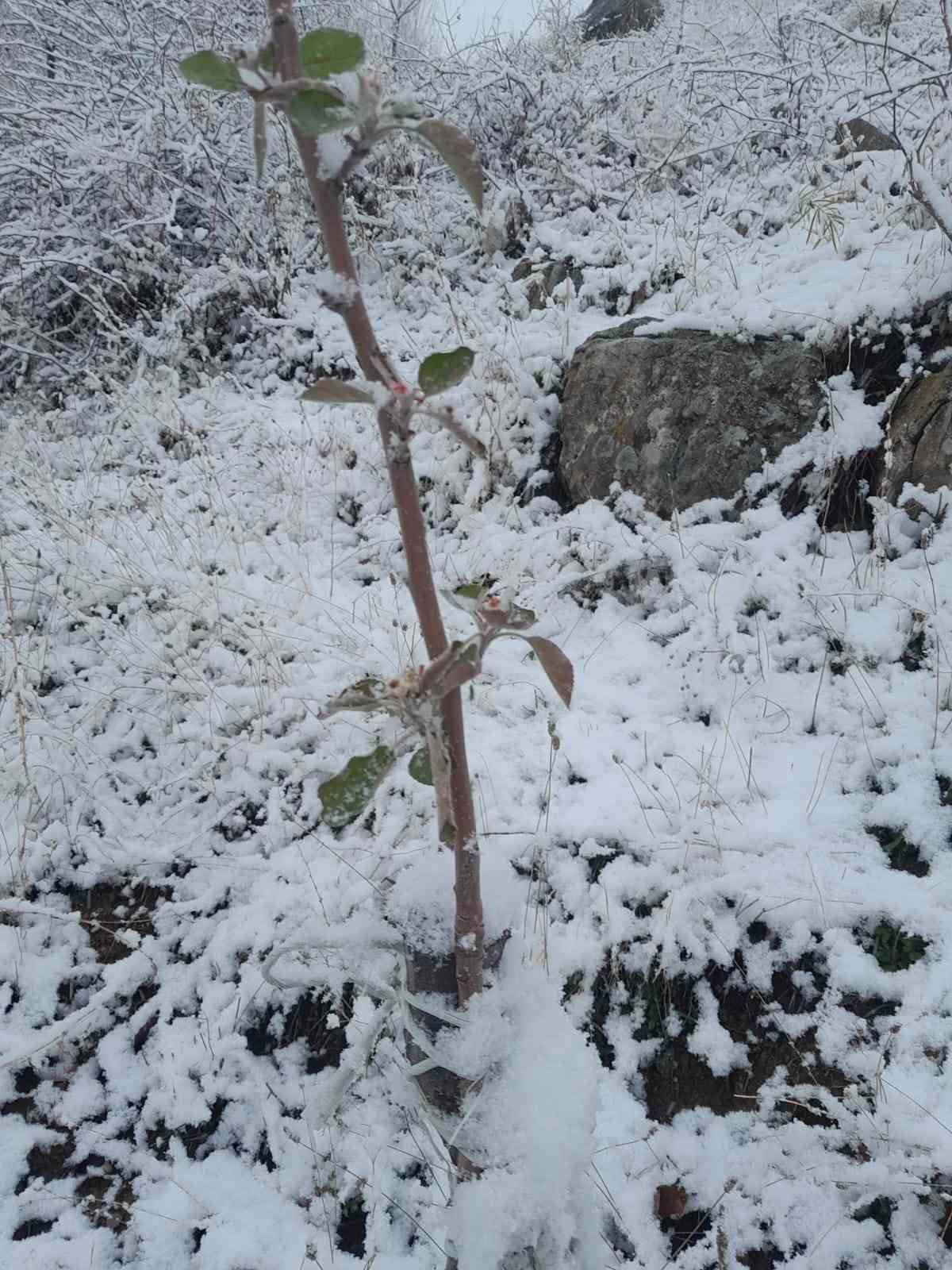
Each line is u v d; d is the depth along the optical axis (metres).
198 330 4.88
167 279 5.18
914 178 3.17
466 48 5.92
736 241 4.23
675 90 5.83
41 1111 2.22
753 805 2.40
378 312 4.91
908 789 2.32
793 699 2.68
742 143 5.14
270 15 0.62
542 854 2.34
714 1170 1.91
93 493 3.87
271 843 2.55
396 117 0.61
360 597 3.32
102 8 6.12
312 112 0.58
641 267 4.21
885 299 3.17
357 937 1.08
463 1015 1.03
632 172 5.18
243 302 4.97
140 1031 2.31
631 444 3.38
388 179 5.33
